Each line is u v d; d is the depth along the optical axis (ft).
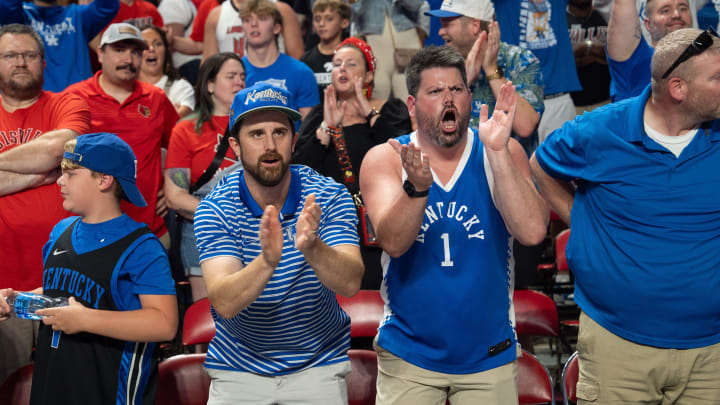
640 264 10.93
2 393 12.88
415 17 23.25
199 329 14.07
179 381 13.06
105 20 21.67
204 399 13.06
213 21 24.36
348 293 9.84
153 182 18.44
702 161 10.73
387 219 10.11
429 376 10.93
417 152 9.36
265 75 20.81
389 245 10.31
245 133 10.09
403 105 16.96
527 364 12.76
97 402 11.40
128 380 11.57
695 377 11.12
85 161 11.57
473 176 10.81
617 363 11.31
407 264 10.85
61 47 21.21
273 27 20.70
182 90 23.62
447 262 10.68
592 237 11.46
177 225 17.78
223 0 26.12
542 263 20.85
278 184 10.36
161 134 18.86
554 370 17.75
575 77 21.97
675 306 10.86
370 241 15.16
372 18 23.13
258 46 20.71
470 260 10.69
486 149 10.22
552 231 21.71
